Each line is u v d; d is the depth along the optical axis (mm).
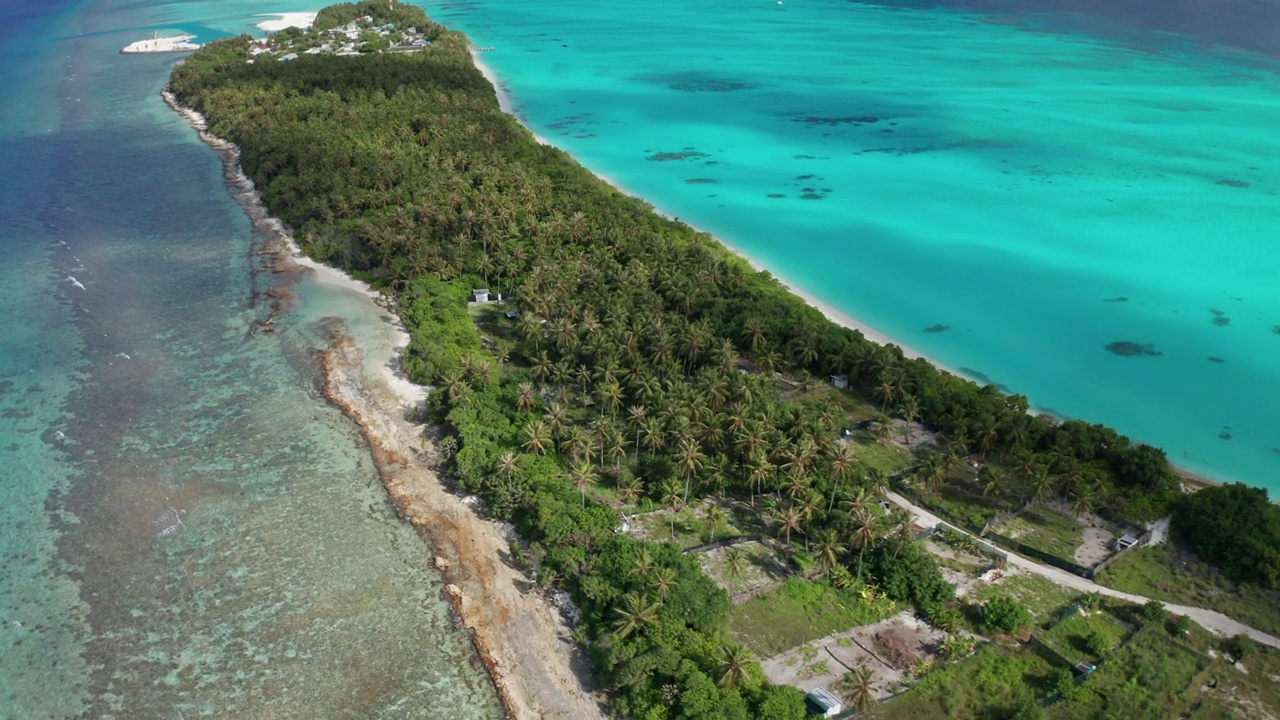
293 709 75062
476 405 112250
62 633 82688
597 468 103625
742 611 83688
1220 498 93688
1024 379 127375
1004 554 90562
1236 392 124375
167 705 75438
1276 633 81875
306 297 149250
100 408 118438
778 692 72062
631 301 130125
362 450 109250
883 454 107000
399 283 150000
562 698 76250
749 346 124000
